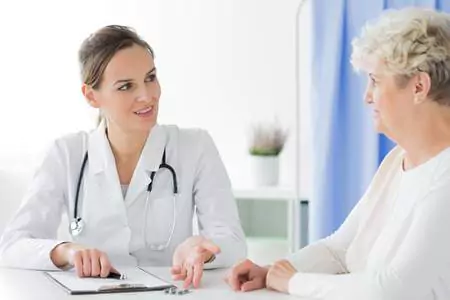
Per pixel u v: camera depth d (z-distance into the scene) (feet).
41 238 6.84
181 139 7.30
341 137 10.07
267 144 11.26
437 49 4.67
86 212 6.97
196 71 12.40
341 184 10.09
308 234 10.71
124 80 6.62
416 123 4.85
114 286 5.18
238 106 12.30
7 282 5.50
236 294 5.07
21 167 11.77
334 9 9.94
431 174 4.69
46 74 12.44
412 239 4.49
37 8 12.48
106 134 7.10
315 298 4.88
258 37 12.19
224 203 7.09
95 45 6.73
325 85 10.03
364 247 5.50
